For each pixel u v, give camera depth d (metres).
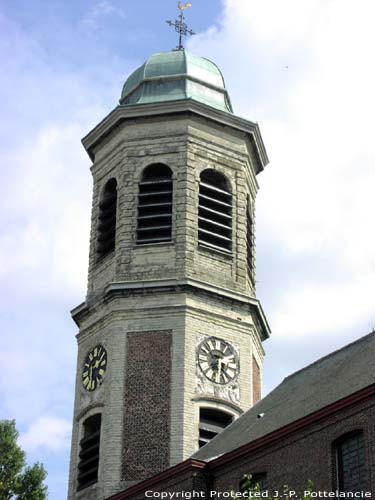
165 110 51.06
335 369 39.28
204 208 49.84
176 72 52.91
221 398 46.56
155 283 47.84
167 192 49.91
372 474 31.67
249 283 50.34
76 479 46.88
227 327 48.06
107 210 51.69
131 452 45.28
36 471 56.50
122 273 48.66
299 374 42.75
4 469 56.09
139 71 53.59
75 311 50.03
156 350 46.97
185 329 47.09
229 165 51.38
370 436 32.12
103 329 48.53
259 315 49.47
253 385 48.28
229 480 37.16
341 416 33.50
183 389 45.97
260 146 53.06
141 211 49.88
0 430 57.09
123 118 51.31
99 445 46.47
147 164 50.62
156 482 39.25
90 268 50.91
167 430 45.38
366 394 32.59
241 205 50.97
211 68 53.97
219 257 49.25
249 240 51.66
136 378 46.66
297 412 37.25
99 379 47.75
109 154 52.22
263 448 36.19
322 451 33.81
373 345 38.44
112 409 46.31
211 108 51.31
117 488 44.69
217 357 47.28
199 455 41.44
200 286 47.84
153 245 48.84
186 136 50.84
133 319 47.72
